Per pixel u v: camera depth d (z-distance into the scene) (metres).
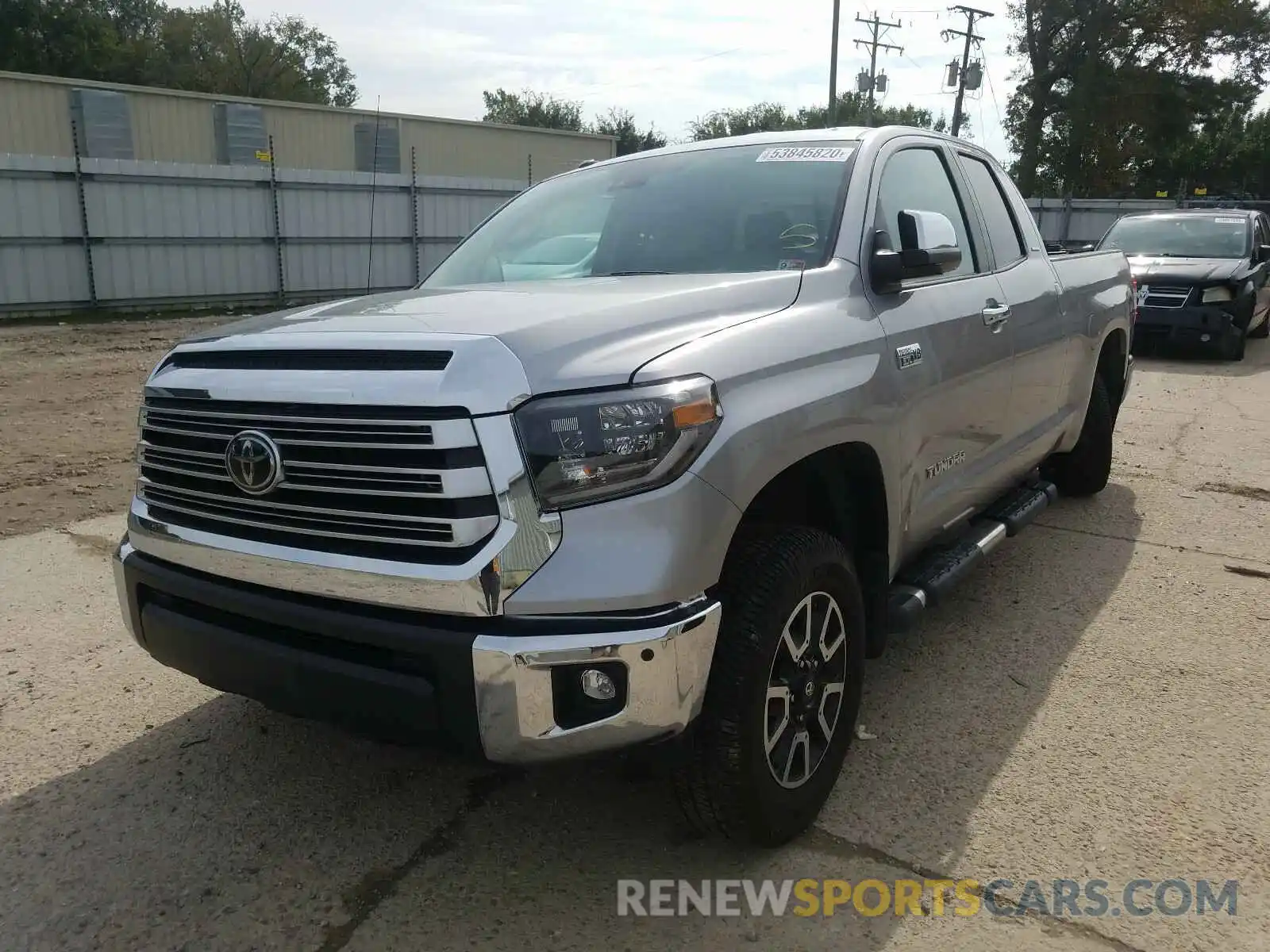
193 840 2.80
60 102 20.45
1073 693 3.63
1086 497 6.18
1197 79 42.66
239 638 2.52
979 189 4.37
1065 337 4.76
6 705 3.56
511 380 2.19
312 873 2.65
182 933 2.43
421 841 2.79
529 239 3.76
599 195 3.85
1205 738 3.31
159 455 2.72
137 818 2.90
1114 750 3.24
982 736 3.33
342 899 2.55
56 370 11.47
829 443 2.69
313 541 2.39
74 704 3.58
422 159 27.08
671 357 2.35
